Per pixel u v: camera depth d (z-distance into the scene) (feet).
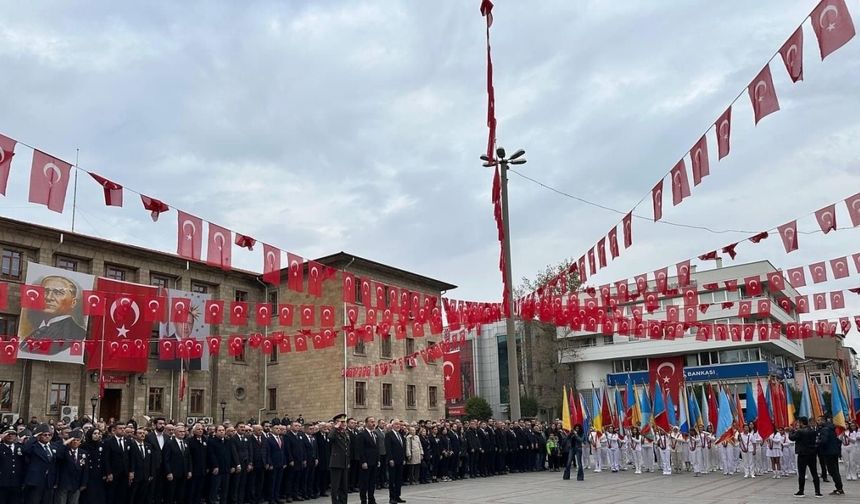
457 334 112.68
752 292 68.44
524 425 94.73
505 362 231.91
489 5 42.27
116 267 119.14
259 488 60.59
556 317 76.18
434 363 157.58
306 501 63.16
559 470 95.20
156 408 120.88
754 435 83.66
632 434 96.68
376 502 58.75
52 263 109.40
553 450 94.84
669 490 65.16
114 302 70.28
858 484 70.23
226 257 43.62
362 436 56.03
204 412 128.47
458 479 81.20
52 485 46.62
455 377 127.34
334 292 134.10
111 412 114.83
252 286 140.77
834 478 59.98
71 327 105.29
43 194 32.60
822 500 55.47
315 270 53.52
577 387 195.62
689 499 56.59
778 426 94.79
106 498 50.44
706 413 104.27
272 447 61.11
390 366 142.10
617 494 61.26
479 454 85.46
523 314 77.36
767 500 55.67
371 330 81.15
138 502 51.88
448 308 74.69
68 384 108.06
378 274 142.92
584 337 198.59
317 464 66.64
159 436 54.60
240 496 58.23
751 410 98.02
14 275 105.50
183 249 40.47
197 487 55.47
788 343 189.47
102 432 55.21
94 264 114.62
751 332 84.28
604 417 100.99
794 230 52.37
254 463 59.52
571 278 87.04
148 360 120.26
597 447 93.91
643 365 190.29
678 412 106.93
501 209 72.33
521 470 92.53
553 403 186.50
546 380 193.77
